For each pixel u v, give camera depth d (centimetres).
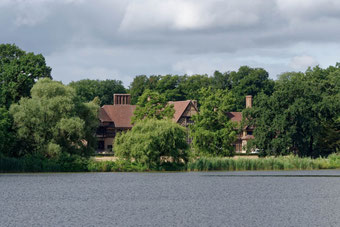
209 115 17750
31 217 8325
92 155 15700
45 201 9981
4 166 14125
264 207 9319
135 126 15138
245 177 14562
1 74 17938
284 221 8025
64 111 14788
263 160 15988
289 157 16800
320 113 18600
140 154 14738
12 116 14550
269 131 18350
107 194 10981
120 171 15088
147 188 12038
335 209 9094
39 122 14325
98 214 8606
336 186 12512
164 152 15038
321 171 16025
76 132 14425
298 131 18400
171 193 11206
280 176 14875
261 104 18700
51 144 14175
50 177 13925
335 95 19925
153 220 8106
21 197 10469
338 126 19075
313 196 10762
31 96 16238
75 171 14625
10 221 7994
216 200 10200
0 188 11769
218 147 17712
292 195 10931
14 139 14238
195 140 17638
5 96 17200
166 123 15088
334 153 17712
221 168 15538
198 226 7675
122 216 8431
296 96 18600
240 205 9556
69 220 8088
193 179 13962
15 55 19475
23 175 14188
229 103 17938
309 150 18925
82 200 10156
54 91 15262
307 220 8106
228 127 17800
